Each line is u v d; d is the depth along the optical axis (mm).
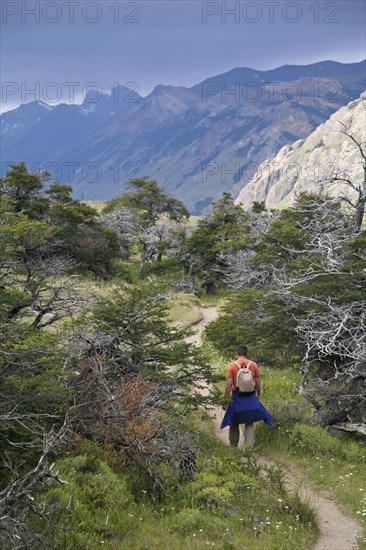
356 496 10789
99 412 10977
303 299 19406
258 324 21391
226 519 9328
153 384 13328
